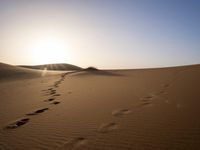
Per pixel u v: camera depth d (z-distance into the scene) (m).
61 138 5.77
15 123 7.96
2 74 43.28
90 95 12.22
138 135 5.28
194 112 6.61
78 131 6.15
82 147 5.00
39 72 46.97
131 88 13.29
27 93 16.23
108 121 6.74
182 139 4.76
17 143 5.85
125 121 6.52
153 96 9.93
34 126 7.24
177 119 6.13
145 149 4.50
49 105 10.61
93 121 6.94
